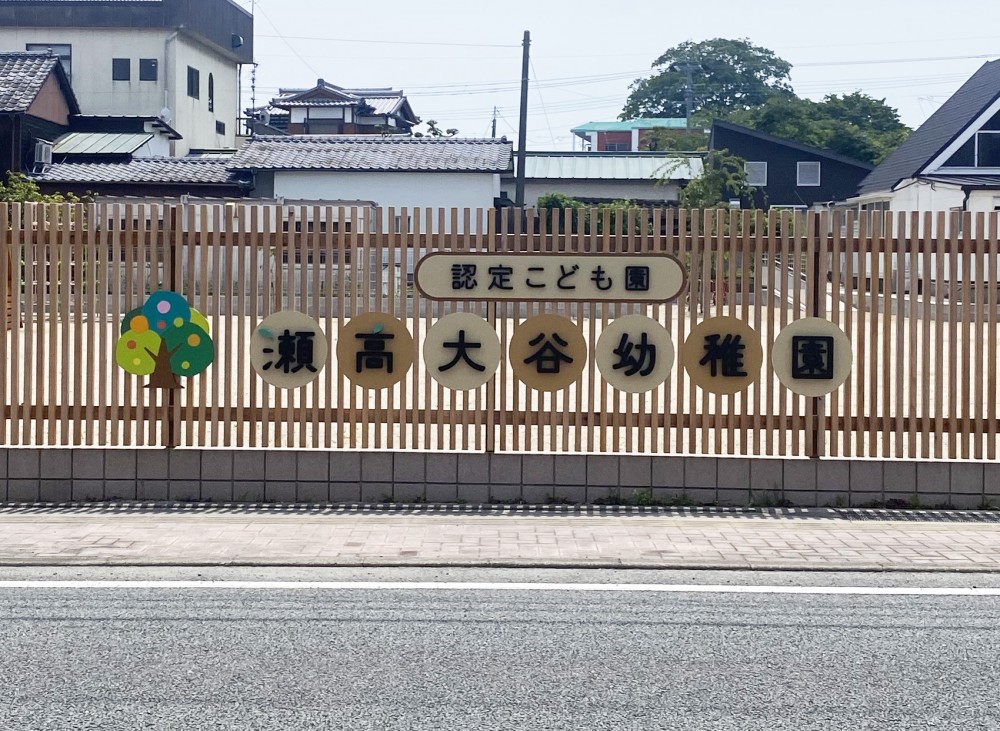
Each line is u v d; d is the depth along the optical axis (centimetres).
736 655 552
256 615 614
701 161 4100
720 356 881
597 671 528
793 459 881
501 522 830
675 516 854
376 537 784
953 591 668
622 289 877
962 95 3900
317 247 894
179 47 4416
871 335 878
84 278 897
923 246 868
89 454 891
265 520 834
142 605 632
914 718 472
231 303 894
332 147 3591
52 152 3688
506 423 898
